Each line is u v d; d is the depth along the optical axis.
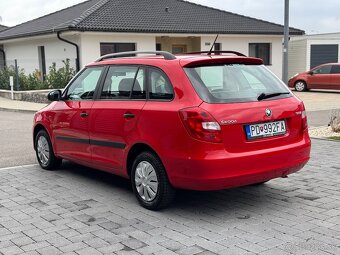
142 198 5.46
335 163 7.45
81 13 24.44
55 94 6.95
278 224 4.83
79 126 6.39
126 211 5.36
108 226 4.88
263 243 4.33
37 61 25.56
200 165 4.71
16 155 8.93
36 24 27.48
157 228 4.79
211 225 4.84
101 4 24.89
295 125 5.39
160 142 5.06
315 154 8.16
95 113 6.07
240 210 5.31
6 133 12.01
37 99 20.12
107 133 5.84
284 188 6.14
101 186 6.48
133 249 4.27
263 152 5.00
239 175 4.83
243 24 27.25
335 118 11.09
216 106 4.82
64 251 4.26
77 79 6.79
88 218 5.14
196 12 27.73
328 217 5.01
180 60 5.23
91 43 21.94
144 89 5.47
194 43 26.23
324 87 25.17
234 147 4.85
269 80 5.54
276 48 28.08
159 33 23.00
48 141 7.34
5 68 23.66
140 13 25.20
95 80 6.34
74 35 22.09
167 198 5.21
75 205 5.62
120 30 21.77
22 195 6.10
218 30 25.06
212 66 5.29
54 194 6.12
